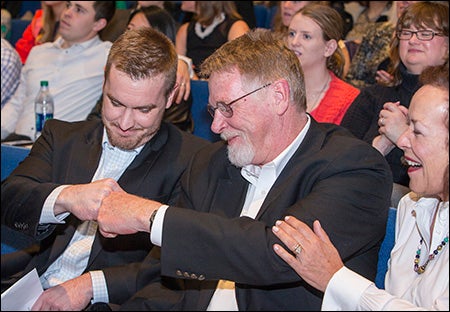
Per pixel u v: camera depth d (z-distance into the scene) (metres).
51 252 2.17
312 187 1.81
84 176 2.19
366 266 1.82
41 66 3.50
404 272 1.72
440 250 1.63
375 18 4.44
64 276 2.20
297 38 3.07
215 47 4.36
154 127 2.15
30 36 4.59
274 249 1.64
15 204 2.09
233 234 1.68
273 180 1.89
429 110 1.57
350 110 2.92
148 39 2.07
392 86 2.85
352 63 3.81
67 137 2.27
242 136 1.83
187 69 2.96
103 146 2.23
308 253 1.61
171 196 2.16
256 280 1.68
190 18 4.97
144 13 3.59
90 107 3.49
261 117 1.81
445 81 1.59
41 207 2.01
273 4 5.35
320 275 1.61
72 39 3.46
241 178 1.95
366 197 1.77
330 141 1.88
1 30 4.88
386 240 1.88
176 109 2.82
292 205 1.79
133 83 2.03
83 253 2.18
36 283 1.95
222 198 1.94
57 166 2.23
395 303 1.52
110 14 3.50
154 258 2.04
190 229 1.70
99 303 1.97
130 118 2.08
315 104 3.11
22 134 3.45
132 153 2.21
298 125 1.88
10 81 3.54
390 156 2.62
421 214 1.69
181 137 2.25
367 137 2.81
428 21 2.68
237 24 4.34
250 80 1.79
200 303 1.87
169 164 2.17
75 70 3.47
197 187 1.98
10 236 2.56
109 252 2.15
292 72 1.83
